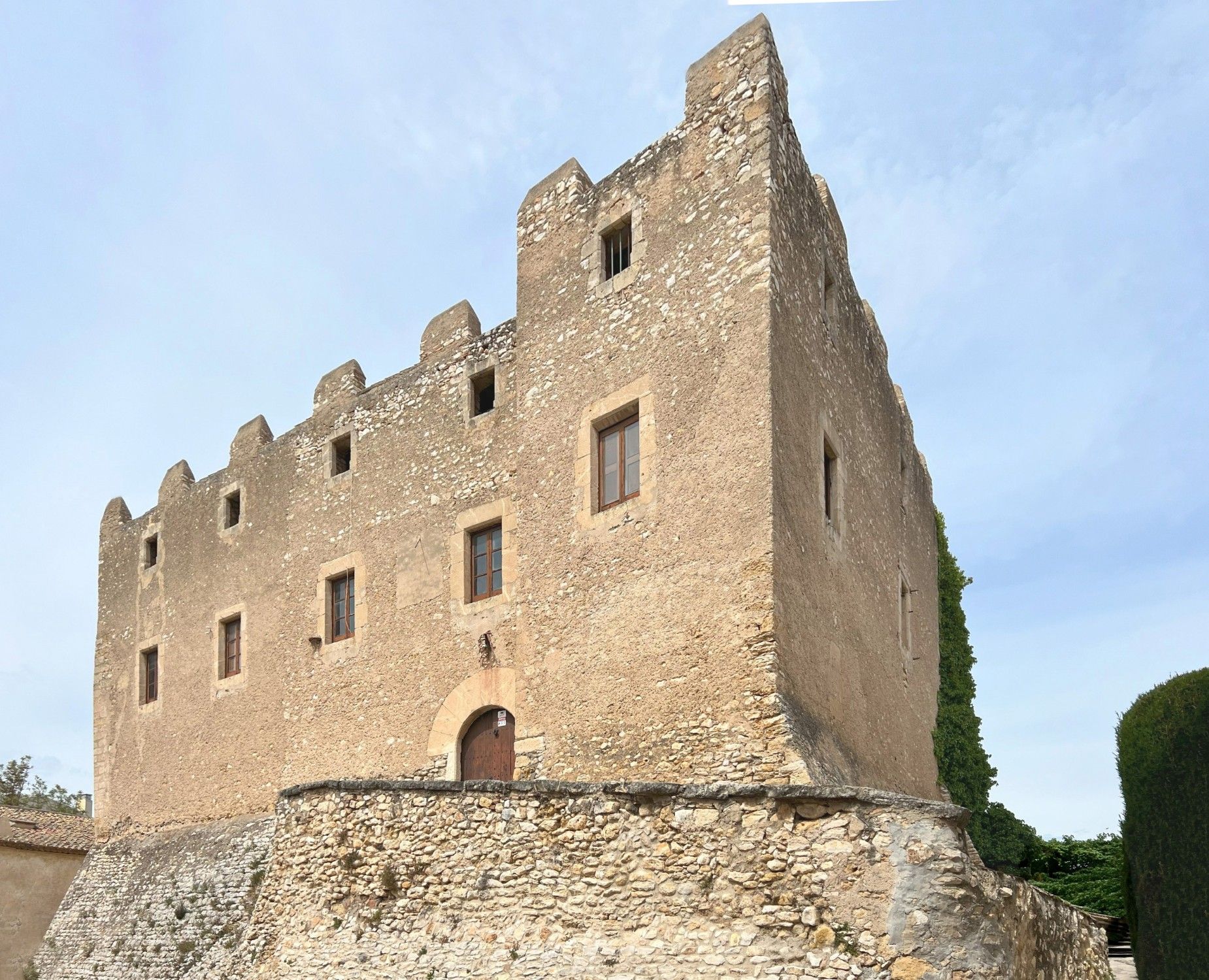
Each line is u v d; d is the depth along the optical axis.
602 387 13.45
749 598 11.22
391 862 10.60
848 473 14.51
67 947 19.36
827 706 12.29
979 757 20.86
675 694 11.61
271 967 11.02
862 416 15.70
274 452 19.38
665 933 8.96
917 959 8.05
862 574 14.68
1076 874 21.27
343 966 10.42
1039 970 9.87
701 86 13.34
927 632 19.52
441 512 15.86
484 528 15.32
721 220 12.63
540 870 9.73
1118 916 19.03
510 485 14.97
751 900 8.71
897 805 8.48
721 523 11.69
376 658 16.17
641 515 12.55
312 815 11.41
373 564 16.72
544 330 14.46
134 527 22.83
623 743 11.94
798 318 12.88
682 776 11.24
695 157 13.12
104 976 17.80
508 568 14.59
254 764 17.88
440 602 15.42
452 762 14.48
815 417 13.13
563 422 13.85
